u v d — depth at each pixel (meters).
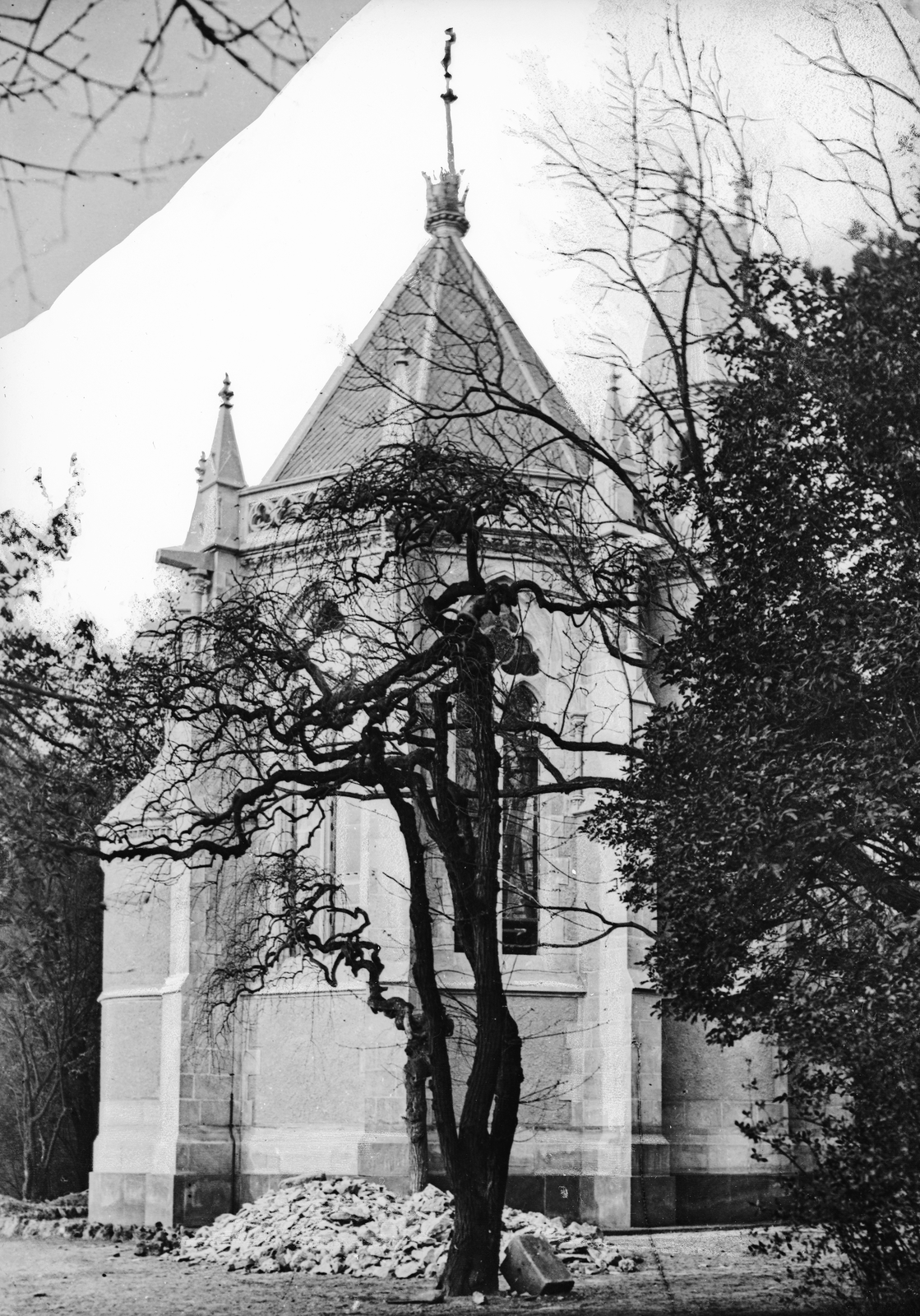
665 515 18.19
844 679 13.91
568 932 29.70
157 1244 25.95
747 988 15.11
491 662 18.12
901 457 14.83
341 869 29.22
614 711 29.33
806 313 15.73
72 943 36.22
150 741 18.88
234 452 32.03
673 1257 21.94
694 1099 29.83
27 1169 37.69
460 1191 17.52
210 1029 29.73
